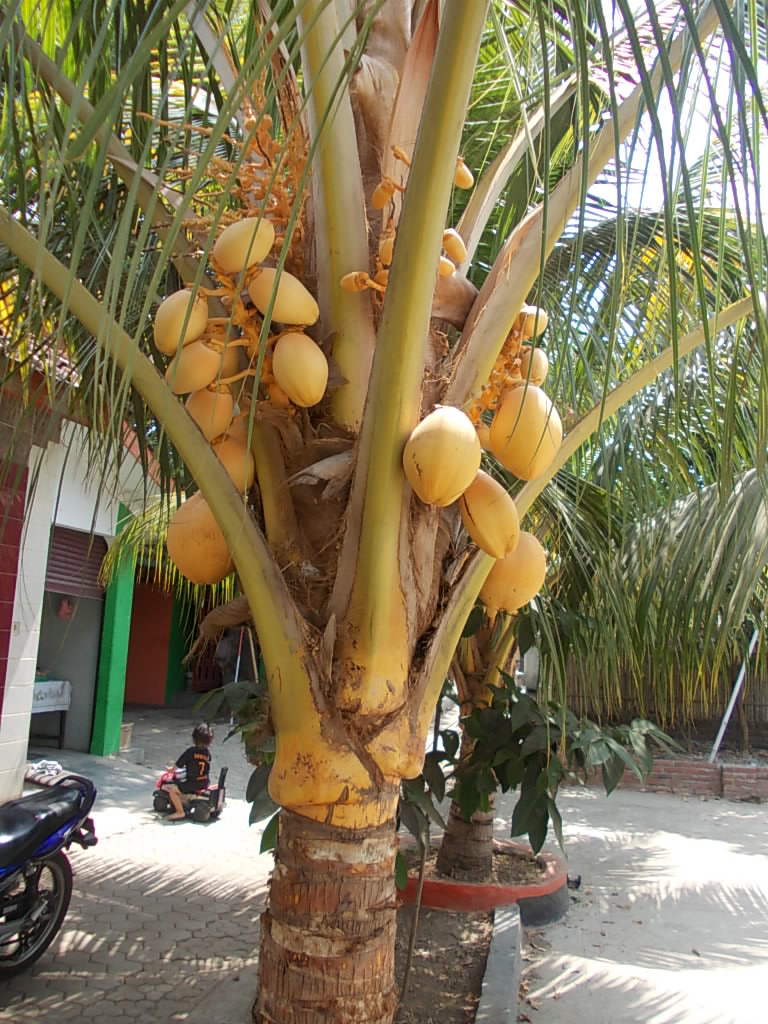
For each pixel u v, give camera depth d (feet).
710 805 32.04
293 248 7.13
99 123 3.52
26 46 7.00
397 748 6.23
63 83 7.04
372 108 7.77
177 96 11.47
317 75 4.15
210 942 16.51
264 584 6.17
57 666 32.96
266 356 6.63
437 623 6.61
